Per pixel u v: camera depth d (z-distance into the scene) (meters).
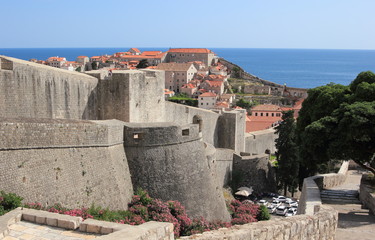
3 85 25.64
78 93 33.31
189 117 57.25
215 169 38.41
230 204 42.59
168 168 31.58
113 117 37.03
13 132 21.17
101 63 187.50
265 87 165.62
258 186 60.56
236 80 180.88
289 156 62.94
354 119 27.47
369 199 25.95
